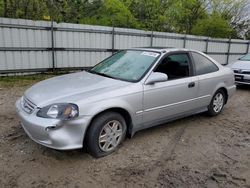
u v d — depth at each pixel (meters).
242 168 3.45
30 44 9.01
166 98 4.18
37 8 10.84
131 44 11.57
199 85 4.75
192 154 3.77
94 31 10.37
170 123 5.00
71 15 13.15
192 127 4.85
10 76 8.81
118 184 2.97
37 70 9.38
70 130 3.18
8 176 3.01
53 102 3.24
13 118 4.82
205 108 5.18
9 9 10.50
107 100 3.43
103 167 3.29
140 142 4.06
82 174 3.12
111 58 4.85
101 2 14.70
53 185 2.89
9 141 3.86
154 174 3.20
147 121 4.04
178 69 4.50
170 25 17.05
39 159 3.40
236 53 16.78
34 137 3.31
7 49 8.56
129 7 15.77
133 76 4.02
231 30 18.03
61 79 4.14
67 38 9.79
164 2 16.92
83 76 4.23
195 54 4.91
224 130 4.78
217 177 3.21
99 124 3.40
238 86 9.36
